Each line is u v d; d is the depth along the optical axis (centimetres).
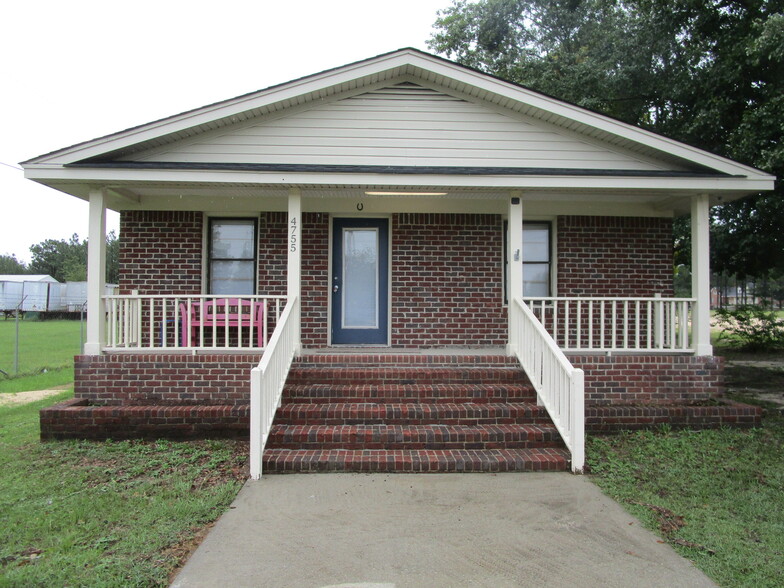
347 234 934
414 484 518
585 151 796
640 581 351
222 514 450
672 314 773
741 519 444
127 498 481
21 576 348
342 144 785
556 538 410
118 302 769
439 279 918
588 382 745
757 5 1038
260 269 910
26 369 1431
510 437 598
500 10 2009
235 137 778
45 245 7731
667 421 683
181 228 900
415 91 793
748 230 1195
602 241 932
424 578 354
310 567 367
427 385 703
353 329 928
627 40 1402
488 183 727
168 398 720
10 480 530
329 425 629
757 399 926
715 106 1099
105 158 754
